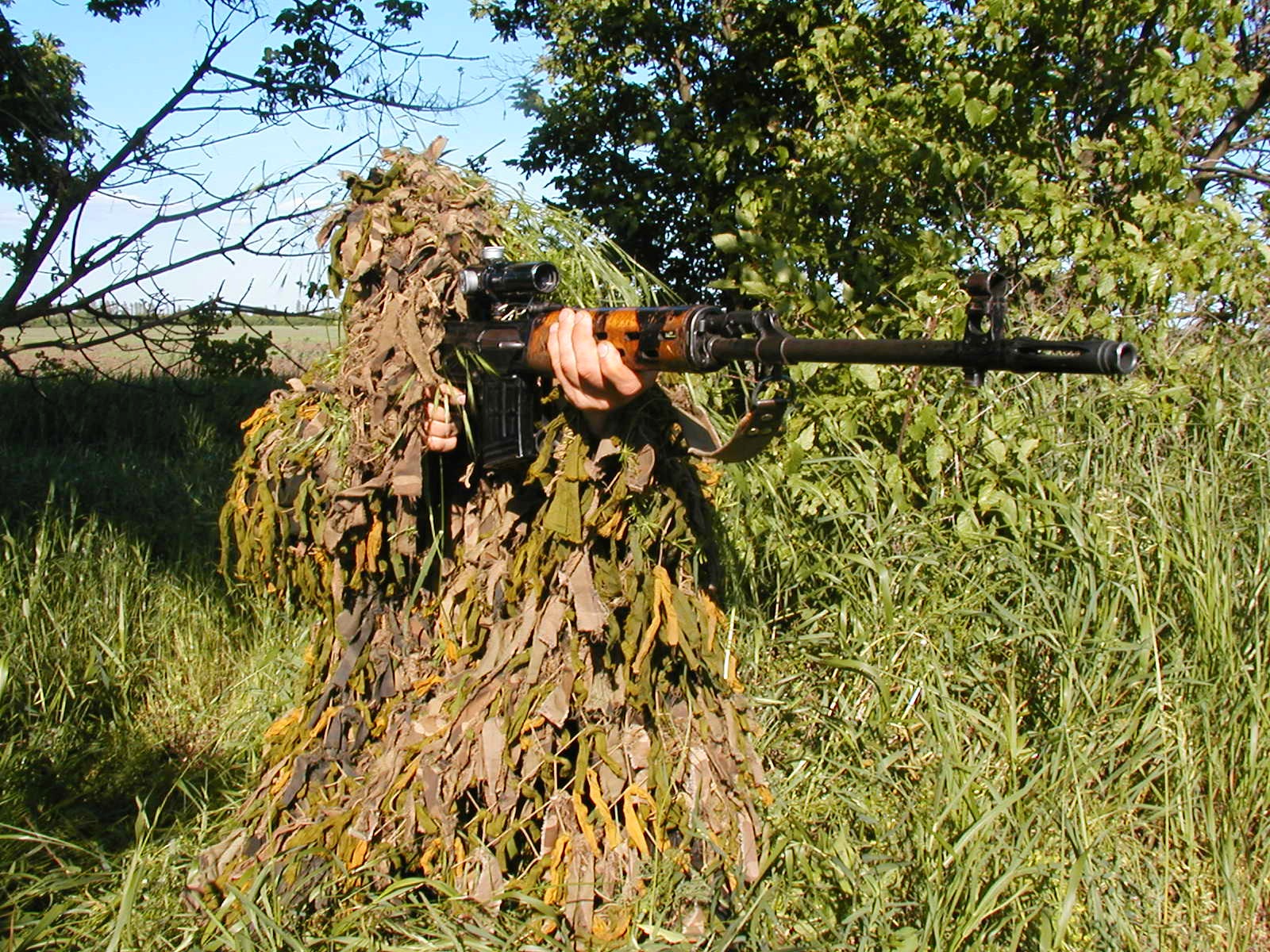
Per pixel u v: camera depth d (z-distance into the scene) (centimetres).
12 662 384
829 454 393
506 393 225
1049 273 445
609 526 227
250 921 242
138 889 256
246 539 256
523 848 249
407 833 246
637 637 233
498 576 246
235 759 362
